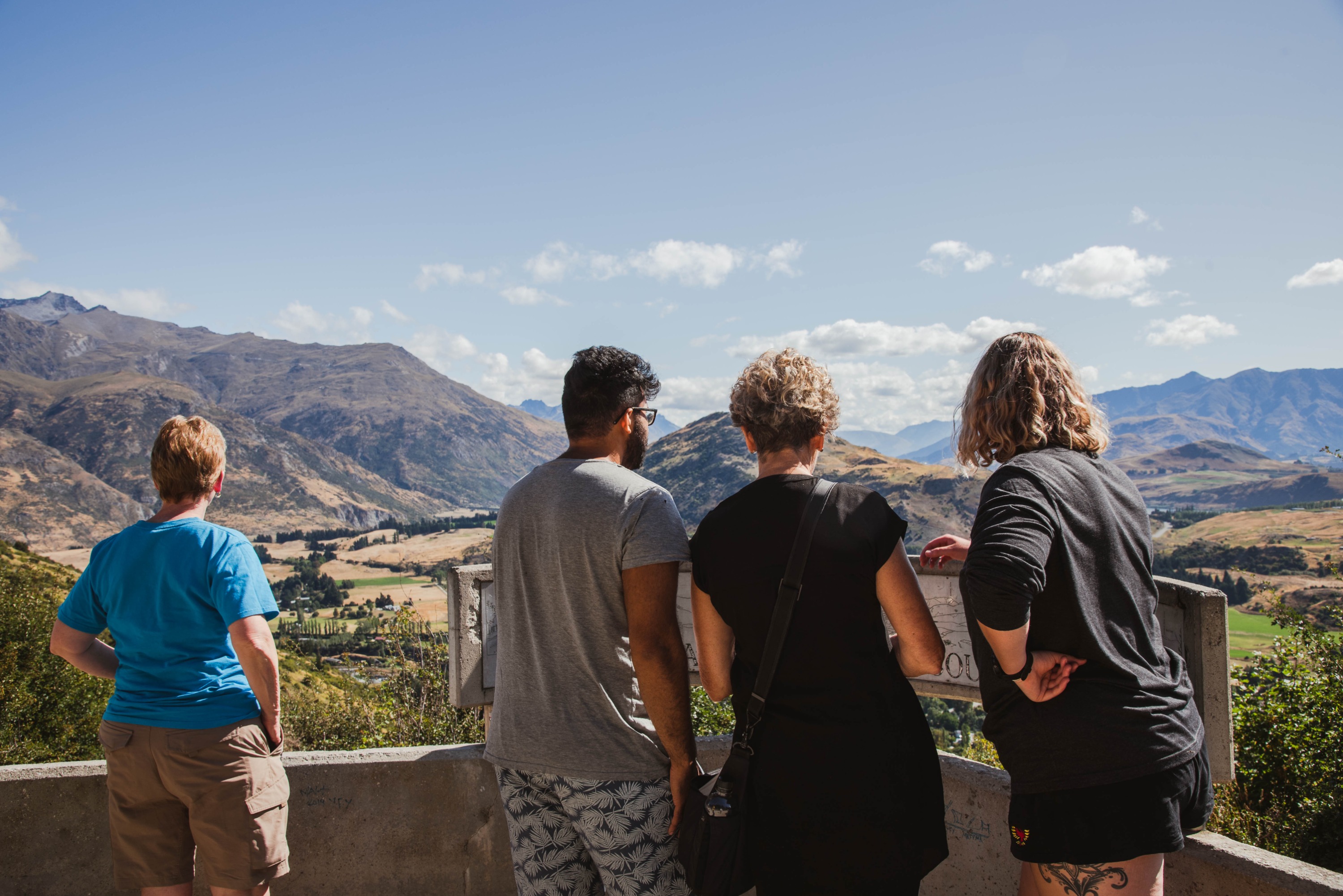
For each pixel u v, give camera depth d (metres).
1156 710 1.64
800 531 1.77
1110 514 1.71
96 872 2.81
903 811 1.74
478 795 2.94
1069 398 1.82
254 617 2.26
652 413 2.24
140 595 2.25
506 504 2.13
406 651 6.76
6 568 29.69
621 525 1.92
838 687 1.74
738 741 1.83
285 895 2.88
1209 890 2.11
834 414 1.93
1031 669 1.61
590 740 1.93
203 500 2.49
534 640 2.01
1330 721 5.68
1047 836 1.66
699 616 1.97
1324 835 4.94
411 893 2.92
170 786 2.23
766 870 1.76
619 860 1.91
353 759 2.91
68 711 20.38
